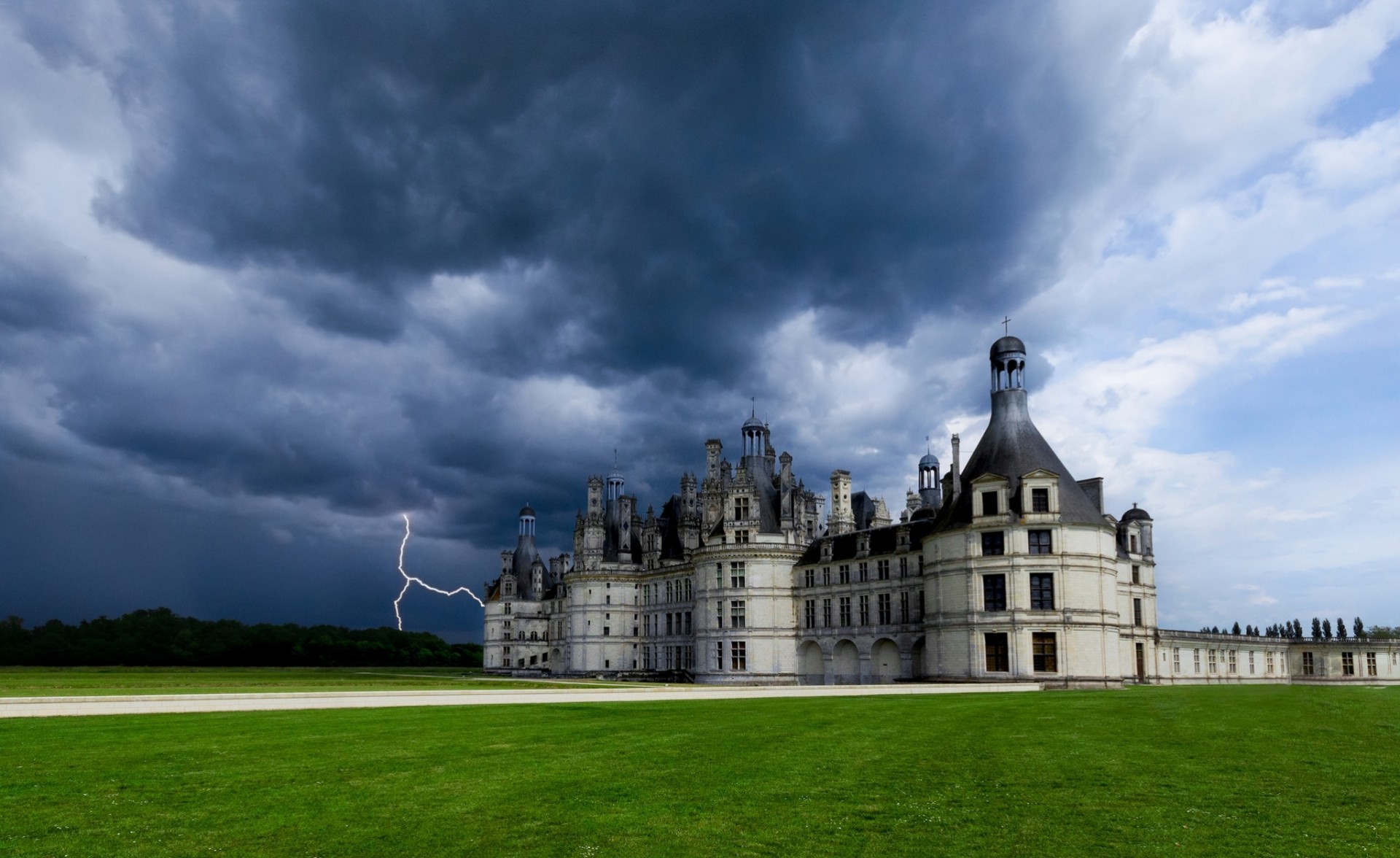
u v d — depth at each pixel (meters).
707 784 25.03
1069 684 79.38
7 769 27.45
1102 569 83.12
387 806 22.77
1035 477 83.50
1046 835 19.66
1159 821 20.58
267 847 19.58
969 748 31.06
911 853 18.66
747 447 128.88
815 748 31.45
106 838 20.19
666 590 142.88
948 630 87.00
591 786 24.91
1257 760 27.45
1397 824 20.20
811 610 116.44
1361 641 140.88
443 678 132.75
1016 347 90.19
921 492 131.50
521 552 195.00
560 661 168.75
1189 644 121.69
